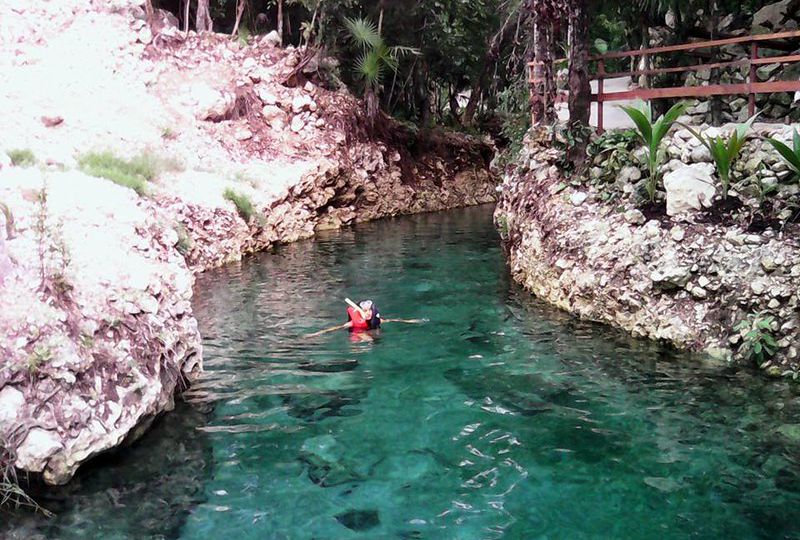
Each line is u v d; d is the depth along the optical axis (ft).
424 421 18.33
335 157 63.62
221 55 65.36
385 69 81.30
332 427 17.97
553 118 38.11
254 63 65.92
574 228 29.86
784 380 20.42
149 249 22.62
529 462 16.01
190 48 64.28
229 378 21.67
